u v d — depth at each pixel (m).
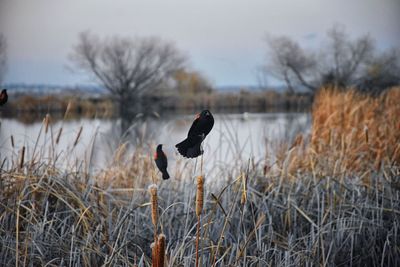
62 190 4.52
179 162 5.68
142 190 4.86
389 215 4.87
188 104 32.69
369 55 23.58
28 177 4.20
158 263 2.29
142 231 4.26
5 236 3.98
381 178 5.23
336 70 26.06
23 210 4.34
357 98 8.34
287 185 5.24
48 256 3.83
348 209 4.75
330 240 4.26
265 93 31.25
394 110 7.96
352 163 6.23
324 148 6.57
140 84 32.47
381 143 6.39
